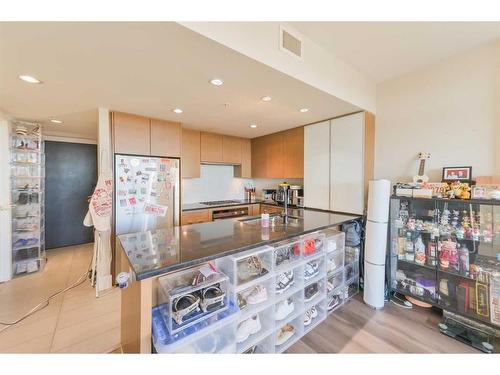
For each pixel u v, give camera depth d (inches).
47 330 73.7
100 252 99.8
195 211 138.5
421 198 82.2
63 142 161.6
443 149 90.3
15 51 55.4
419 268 90.7
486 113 79.7
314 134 127.6
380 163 111.0
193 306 45.5
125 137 108.7
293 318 68.5
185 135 142.7
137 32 48.5
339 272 89.4
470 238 75.7
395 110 105.3
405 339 69.1
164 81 73.7
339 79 89.1
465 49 82.8
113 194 105.6
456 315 75.3
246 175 176.7
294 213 112.0
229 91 82.1
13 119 116.0
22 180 118.6
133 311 48.6
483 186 71.8
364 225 101.2
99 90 80.9
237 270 58.6
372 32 72.3
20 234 117.5
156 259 48.1
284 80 72.7
